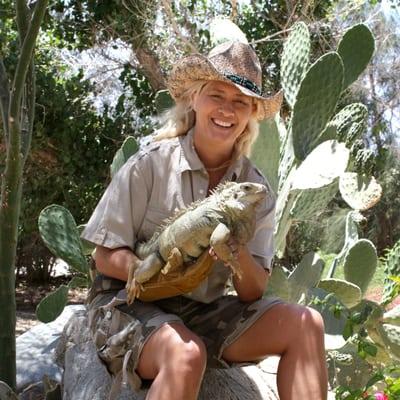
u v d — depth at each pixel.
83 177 7.00
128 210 1.84
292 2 7.37
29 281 7.31
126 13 6.91
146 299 1.77
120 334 1.73
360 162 2.40
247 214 1.57
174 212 1.84
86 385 2.12
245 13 7.73
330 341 2.35
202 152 1.89
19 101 2.17
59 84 6.90
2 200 2.24
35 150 6.59
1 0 6.79
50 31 7.50
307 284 2.51
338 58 2.60
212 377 2.08
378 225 9.32
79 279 3.01
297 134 2.68
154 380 1.61
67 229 2.79
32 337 2.87
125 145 2.94
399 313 2.31
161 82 7.09
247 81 1.87
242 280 1.77
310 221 6.90
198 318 1.88
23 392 2.51
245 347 1.79
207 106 1.85
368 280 2.60
